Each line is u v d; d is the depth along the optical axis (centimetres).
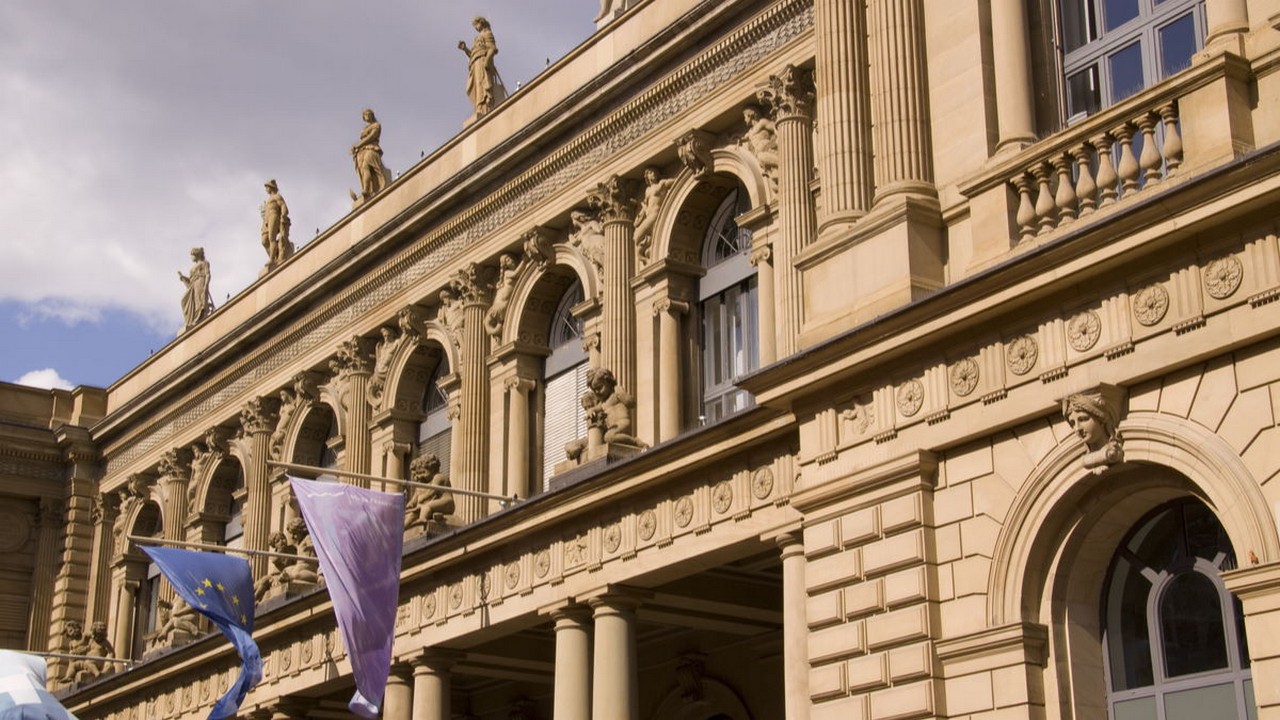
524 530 3030
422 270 4103
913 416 2180
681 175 3319
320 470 3144
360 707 2978
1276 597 1744
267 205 5091
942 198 2345
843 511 2253
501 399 3728
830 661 2231
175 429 5238
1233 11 1967
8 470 5662
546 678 3631
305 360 4575
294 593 3884
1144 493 1959
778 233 2991
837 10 2580
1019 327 2064
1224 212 1798
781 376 2359
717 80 3238
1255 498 1778
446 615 3262
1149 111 1984
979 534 2077
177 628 4575
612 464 2822
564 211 3622
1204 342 1842
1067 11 2331
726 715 3384
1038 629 2002
